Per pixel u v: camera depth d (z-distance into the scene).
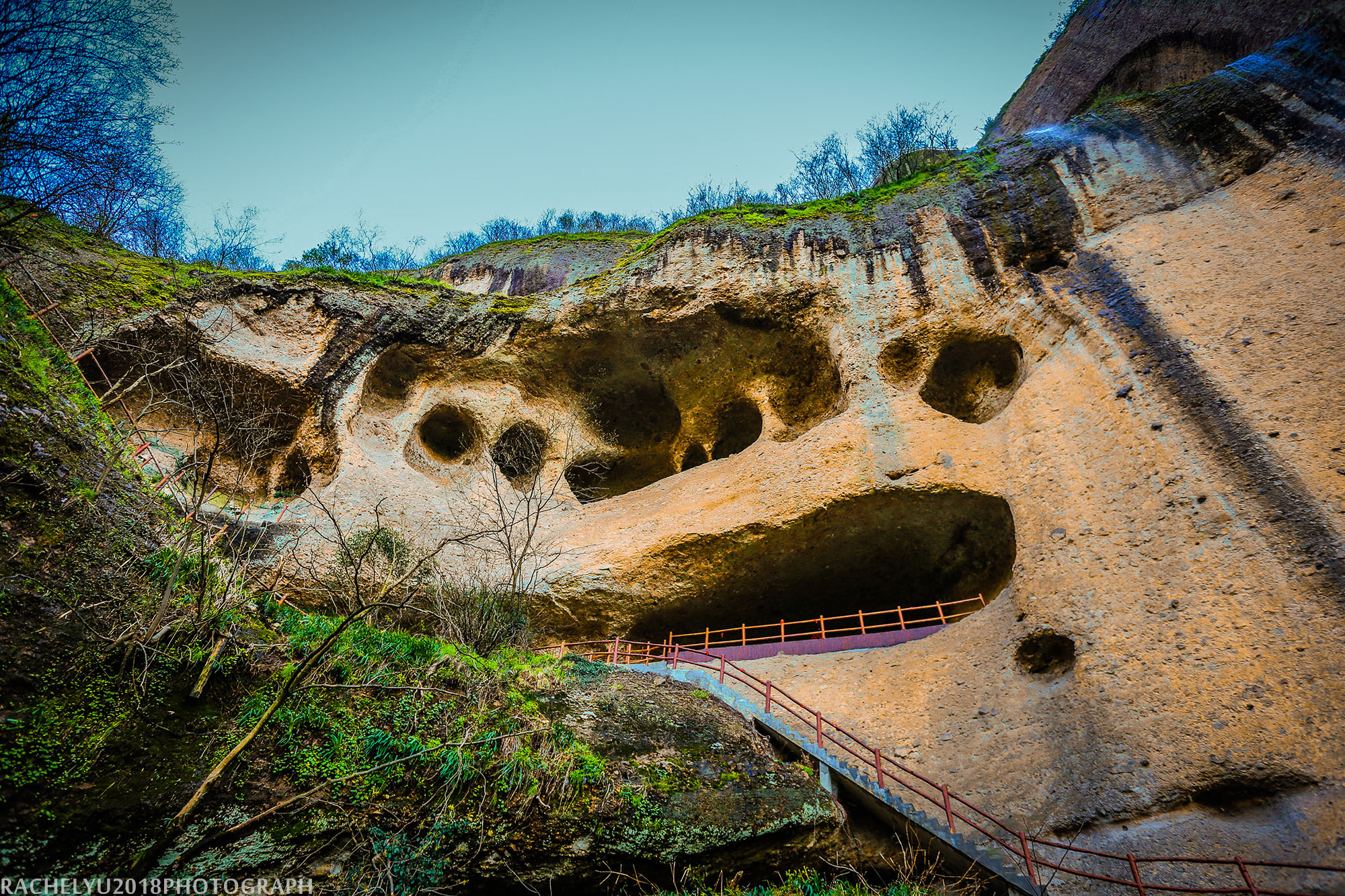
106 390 13.48
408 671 7.94
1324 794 6.92
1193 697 8.08
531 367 16.78
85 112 8.51
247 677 7.09
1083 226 13.95
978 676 10.11
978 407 13.76
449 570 13.08
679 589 13.59
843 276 15.23
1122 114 15.08
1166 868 7.16
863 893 7.43
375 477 14.38
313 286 15.80
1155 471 10.09
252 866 6.05
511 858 6.80
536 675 9.03
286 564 11.59
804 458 13.51
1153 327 11.54
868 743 9.86
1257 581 8.48
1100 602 9.48
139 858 5.53
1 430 7.11
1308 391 9.68
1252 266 11.56
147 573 7.22
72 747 5.82
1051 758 8.63
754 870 7.38
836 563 13.46
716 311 15.73
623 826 7.14
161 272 14.77
